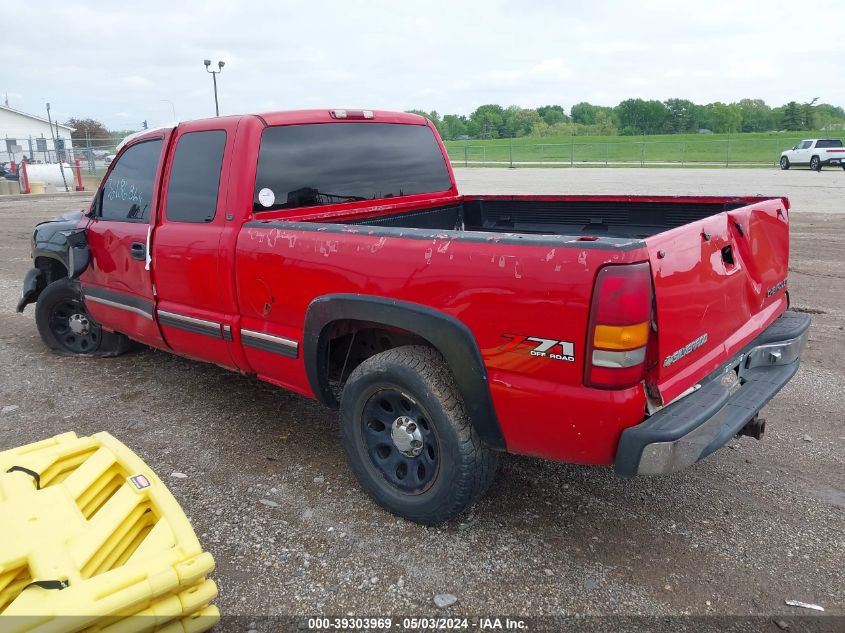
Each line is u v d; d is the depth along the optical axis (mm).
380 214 4594
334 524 3352
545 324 2613
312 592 2877
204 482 3771
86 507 2791
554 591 2863
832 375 5250
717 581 2914
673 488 3672
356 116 4449
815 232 12531
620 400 2549
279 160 3979
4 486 2748
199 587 2434
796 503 3508
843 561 3039
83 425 4527
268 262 3633
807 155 32188
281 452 4117
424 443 3207
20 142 52625
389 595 2852
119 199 4852
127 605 2232
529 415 2760
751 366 3479
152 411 4746
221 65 27359
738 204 4090
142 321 4758
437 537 3236
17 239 13633
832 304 7395
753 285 3438
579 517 3406
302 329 3564
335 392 4020
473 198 5402
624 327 2469
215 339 4133
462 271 2822
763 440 4219
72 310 5852
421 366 3070
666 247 2627
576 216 4941
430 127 5082
